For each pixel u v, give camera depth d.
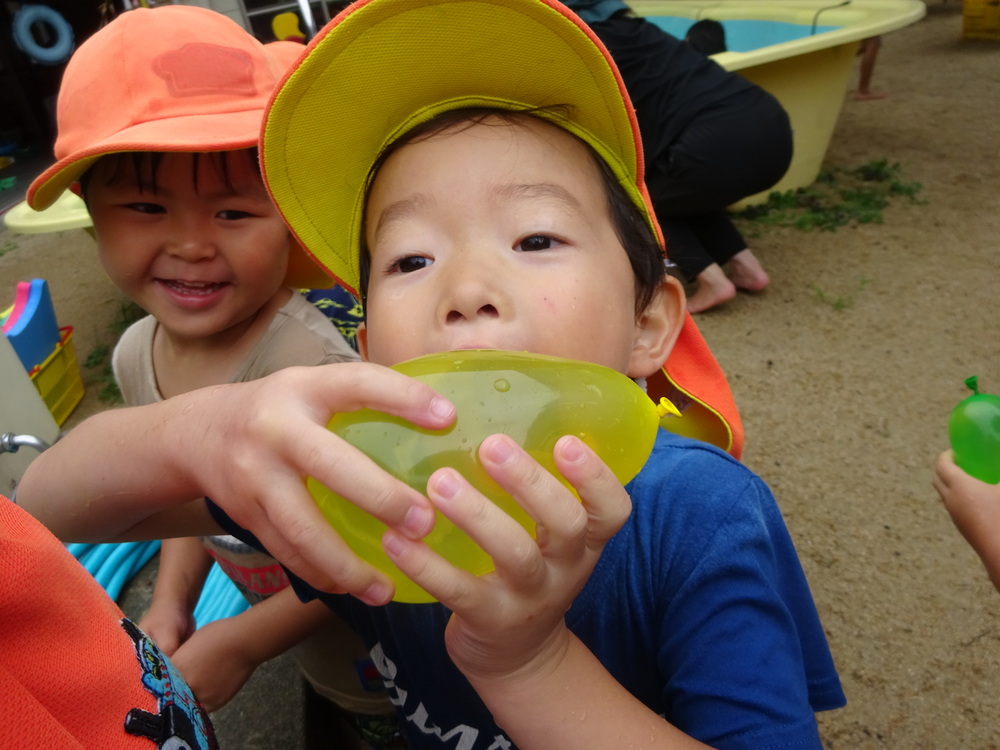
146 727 0.73
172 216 1.42
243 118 1.40
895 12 4.69
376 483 0.57
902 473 2.63
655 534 0.87
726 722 0.77
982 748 1.79
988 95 6.23
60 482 0.97
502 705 0.76
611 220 0.97
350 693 1.68
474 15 0.92
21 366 2.58
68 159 1.29
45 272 5.52
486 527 0.57
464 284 0.82
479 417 0.62
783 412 3.00
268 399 0.65
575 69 0.96
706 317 3.75
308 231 1.11
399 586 0.68
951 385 3.04
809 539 2.41
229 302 1.51
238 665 1.37
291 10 4.96
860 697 1.93
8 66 9.06
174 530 1.18
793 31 5.82
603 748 0.75
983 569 2.24
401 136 1.00
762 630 0.80
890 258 4.06
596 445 0.65
